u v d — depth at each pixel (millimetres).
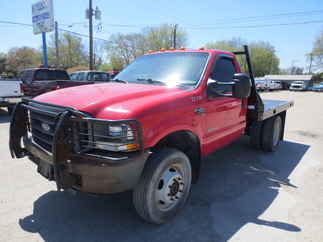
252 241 2510
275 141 5668
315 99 22609
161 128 2447
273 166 4660
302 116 11156
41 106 2617
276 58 74375
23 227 2670
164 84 3211
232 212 3035
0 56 42438
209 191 3590
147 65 3732
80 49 53625
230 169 4477
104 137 2170
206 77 3172
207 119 3170
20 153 3010
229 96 3314
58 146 2180
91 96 2527
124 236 2551
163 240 2502
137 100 2484
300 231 2678
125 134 2180
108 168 2135
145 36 46750
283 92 37625
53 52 50281
